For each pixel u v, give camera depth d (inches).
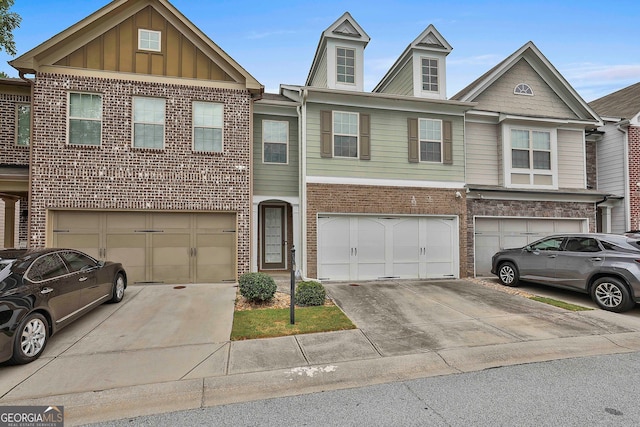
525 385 163.3
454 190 448.8
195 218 384.2
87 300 243.8
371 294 344.2
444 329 239.6
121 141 363.3
